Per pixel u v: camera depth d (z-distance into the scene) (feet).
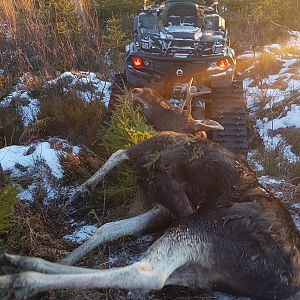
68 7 16.94
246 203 6.15
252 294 5.91
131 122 8.59
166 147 7.10
